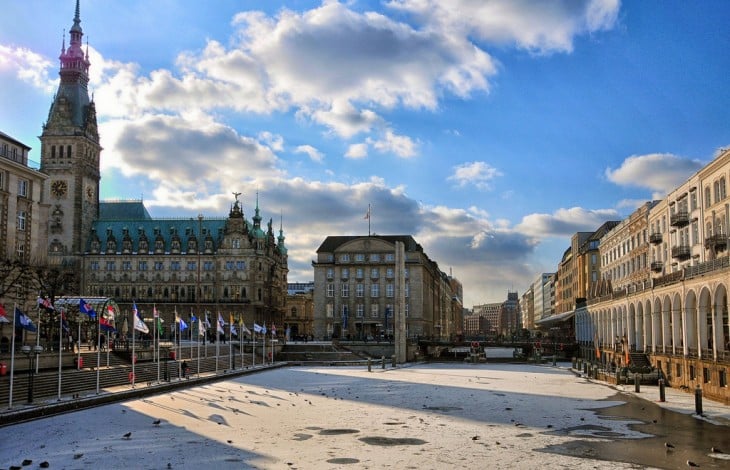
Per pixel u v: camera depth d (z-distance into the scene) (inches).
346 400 2834.6
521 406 2625.5
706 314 2874.0
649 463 1557.6
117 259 7485.2
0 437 1867.6
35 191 3969.0
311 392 3174.2
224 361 4817.9
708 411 2391.7
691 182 3688.5
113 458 1604.3
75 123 7465.6
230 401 2738.7
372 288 7298.2
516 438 1889.8
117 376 3203.7
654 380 3476.9
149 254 7465.6
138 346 4173.2
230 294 7352.4
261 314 7554.1
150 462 1563.7
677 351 3255.4
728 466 1521.9
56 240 7362.2
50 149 7440.9
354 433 1972.2
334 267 7357.3
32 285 3619.6
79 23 7701.8
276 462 1571.1
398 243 5925.2
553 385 3619.6
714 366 2687.0
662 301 3479.3
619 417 2285.9
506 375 4471.0
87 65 7775.6
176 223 7760.8
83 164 7455.7
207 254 7411.4
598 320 5295.3
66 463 1551.4
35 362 2940.5
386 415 2359.7
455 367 5502.0
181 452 1675.7
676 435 1918.1
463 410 2504.9
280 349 5935.0
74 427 2037.4
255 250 7381.9
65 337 3846.0
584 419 2247.8
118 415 2288.4
